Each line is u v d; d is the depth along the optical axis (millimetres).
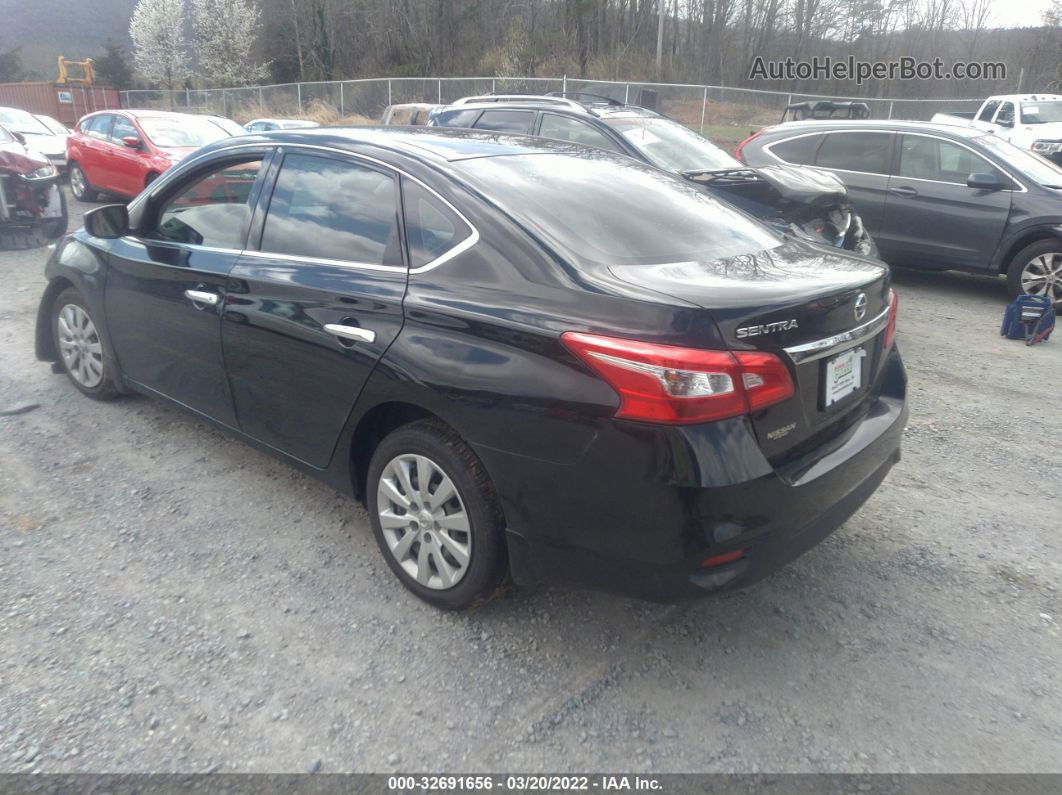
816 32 43281
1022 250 8242
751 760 2535
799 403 2729
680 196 3688
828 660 2998
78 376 5117
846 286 2908
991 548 3770
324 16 51469
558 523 2701
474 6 49156
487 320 2793
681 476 2467
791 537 2711
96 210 4535
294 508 3955
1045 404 5598
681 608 3271
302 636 3043
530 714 2697
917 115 29703
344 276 3275
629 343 2510
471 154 3471
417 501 3139
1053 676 2934
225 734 2572
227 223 3891
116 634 3018
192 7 50781
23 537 3639
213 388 3943
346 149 3516
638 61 40594
